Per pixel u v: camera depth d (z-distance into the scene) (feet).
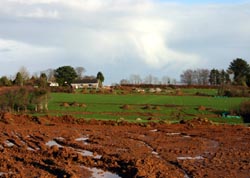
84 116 239.91
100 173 81.92
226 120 228.84
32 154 103.24
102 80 556.10
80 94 351.67
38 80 419.33
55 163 89.04
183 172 86.63
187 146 125.39
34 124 186.50
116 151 112.06
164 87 458.91
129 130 170.81
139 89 423.64
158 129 176.65
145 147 122.31
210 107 282.77
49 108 271.49
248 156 109.40
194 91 408.46
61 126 181.47
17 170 83.71
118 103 301.84
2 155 100.22
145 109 277.23
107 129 173.68
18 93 257.75
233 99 326.03
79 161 91.97
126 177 78.74
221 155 109.91
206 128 182.19
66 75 487.20
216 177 82.07
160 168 85.97
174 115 254.27
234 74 524.11
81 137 144.36
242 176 83.76
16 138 135.85
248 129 178.19
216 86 467.93
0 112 219.20
